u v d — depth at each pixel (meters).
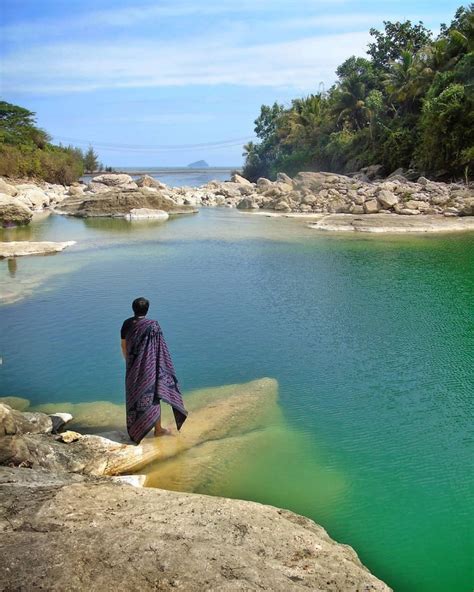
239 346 8.16
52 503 3.70
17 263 15.15
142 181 45.16
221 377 7.03
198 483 4.71
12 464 4.58
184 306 10.42
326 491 4.59
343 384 6.78
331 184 35.00
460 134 35.62
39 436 5.25
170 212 31.95
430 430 5.61
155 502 3.88
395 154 43.09
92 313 10.04
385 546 3.95
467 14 44.91
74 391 6.76
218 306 10.38
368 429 5.65
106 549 3.15
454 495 4.52
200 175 155.75
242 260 15.41
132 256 16.36
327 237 19.95
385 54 58.28
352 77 54.09
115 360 7.77
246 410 6.07
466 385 6.72
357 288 11.70
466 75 38.88
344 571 3.26
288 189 37.38
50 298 11.18
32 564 2.99
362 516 4.27
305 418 5.90
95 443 5.18
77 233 22.53
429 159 38.06
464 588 3.58
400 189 29.97
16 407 6.23
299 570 3.18
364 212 26.89
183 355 7.82
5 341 8.59
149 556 3.10
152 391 5.27
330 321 9.36
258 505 4.05
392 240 18.77
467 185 31.75
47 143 68.44
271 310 10.08
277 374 7.11
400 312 9.85
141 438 5.24
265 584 2.95
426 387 6.67
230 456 5.14
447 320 9.35
